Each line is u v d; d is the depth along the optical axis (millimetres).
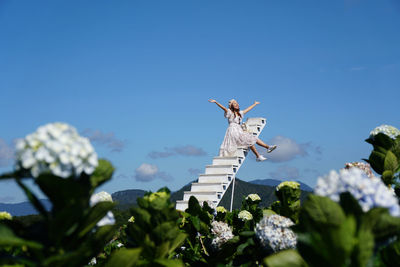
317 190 1640
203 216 3434
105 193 2781
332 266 1391
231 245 2863
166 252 2078
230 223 4359
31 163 1529
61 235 1572
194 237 3445
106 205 1660
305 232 1659
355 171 1646
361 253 1322
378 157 2652
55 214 1589
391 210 1542
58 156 1544
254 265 2592
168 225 2043
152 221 2098
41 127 1597
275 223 2424
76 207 1505
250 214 4270
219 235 3277
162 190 2242
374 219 1440
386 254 1729
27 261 1537
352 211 1509
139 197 2146
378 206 1542
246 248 2566
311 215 1460
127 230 2426
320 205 1449
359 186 1579
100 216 1673
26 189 1542
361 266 1325
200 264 2945
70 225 1562
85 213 1640
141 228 2104
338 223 1430
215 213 4293
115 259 1749
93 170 1657
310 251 1514
